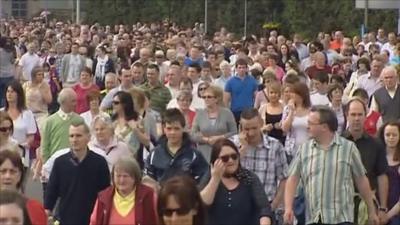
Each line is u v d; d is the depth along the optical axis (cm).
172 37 7844
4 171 2070
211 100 3262
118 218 2162
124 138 2917
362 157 2497
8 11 19088
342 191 2311
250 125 2538
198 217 1702
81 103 3972
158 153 2525
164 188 1691
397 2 10556
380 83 4194
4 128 2650
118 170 2158
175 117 2512
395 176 2536
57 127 3031
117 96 2936
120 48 6369
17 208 1566
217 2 15900
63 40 7362
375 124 3288
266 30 12875
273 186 2553
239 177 2172
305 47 7138
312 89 3788
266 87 4072
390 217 2509
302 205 2400
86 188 2434
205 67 4541
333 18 13975
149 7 16450
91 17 16875
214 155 2153
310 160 2328
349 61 5941
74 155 2438
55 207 2464
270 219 2156
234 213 2148
